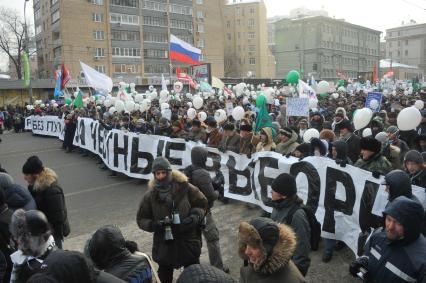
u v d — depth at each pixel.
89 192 9.98
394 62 126.75
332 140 7.46
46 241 3.22
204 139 9.84
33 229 3.15
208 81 31.59
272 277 2.47
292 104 9.93
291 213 3.45
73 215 8.23
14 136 23.81
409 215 2.69
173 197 4.17
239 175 7.95
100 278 2.44
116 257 2.97
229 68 103.69
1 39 66.19
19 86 43.78
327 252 5.62
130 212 8.19
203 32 84.31
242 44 101.94
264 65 102.19
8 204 4.30
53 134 21.92
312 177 6.06
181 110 16.52
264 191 7.19
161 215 4.15
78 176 11.86
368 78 64.50
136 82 59.38
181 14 80.06
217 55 87.50
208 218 5.04
